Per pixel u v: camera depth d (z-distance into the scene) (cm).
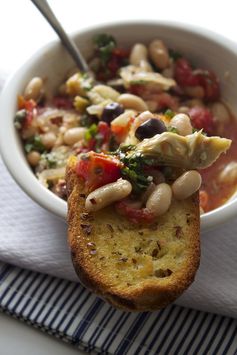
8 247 45
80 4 60
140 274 36
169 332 42
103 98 47
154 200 37
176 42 51
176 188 37
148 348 42
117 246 37
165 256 37
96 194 36
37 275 44
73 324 42
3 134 44
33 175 43
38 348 42
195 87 50
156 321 43
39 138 46
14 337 43
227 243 44
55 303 43
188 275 36
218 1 60
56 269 44
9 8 60
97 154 37
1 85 52
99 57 51
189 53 51
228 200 45
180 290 36
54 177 45
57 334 42
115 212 38
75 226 37
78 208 37
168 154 37
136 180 37
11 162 43
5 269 45
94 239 37
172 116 42
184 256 37
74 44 49
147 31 50
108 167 37
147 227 37
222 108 49
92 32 50
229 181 46
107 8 60
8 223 46
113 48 50
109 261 36
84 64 50
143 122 40
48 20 48
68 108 49
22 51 56
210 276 43
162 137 37
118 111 45
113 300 36
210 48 50
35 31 58
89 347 42
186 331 42
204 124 48
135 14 60
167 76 50
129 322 43
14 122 46
